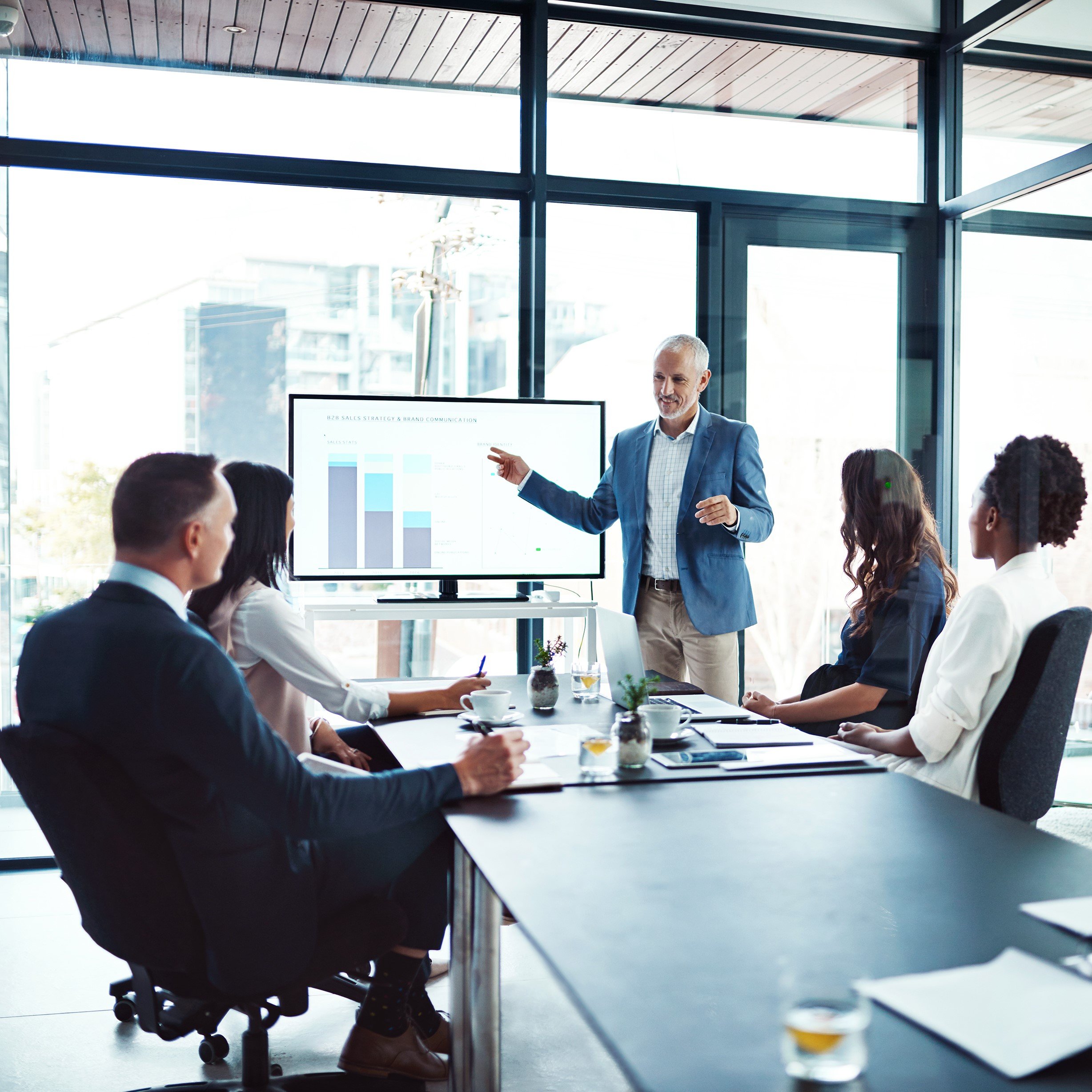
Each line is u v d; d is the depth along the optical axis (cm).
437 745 222
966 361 463
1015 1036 99
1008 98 432
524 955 298
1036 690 223
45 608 403
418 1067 216
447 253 430
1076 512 241
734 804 178
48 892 357
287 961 176
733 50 449
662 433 394
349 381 426
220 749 159
